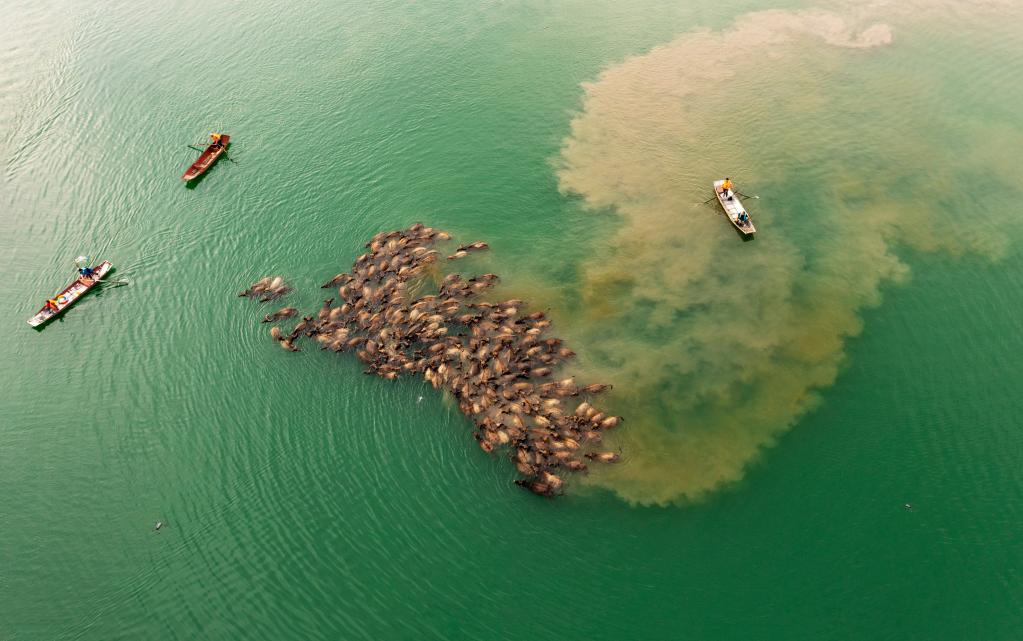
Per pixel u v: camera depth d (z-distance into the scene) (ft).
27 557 143.23
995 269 184.55
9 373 182.80
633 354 170.91
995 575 125.49
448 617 126.93
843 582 125.90
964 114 237.86
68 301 198.80
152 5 339.36
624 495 140.56
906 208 205.16
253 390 171.32
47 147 257.14
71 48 311.68
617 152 235.61
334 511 145.48
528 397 156.66
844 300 180.65
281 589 133.80
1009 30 278.05
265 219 223.10
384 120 260.01
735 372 164.86
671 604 124.88
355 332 178.29
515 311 179.52
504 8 322.55
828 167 221.87
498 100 264.72
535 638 122.93
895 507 136.46
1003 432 148.15
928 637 118.11
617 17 308.60
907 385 159.22
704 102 252.21
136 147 254.47
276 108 269.23
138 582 137.49
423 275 195.00
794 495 139.54
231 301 196.54
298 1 338.13
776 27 290.97
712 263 194.49
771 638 119.44
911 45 273.95
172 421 167.32
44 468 159.63
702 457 147.23
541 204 220.02
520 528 137.80
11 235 223.71
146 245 217.36
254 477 153.69
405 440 155.53
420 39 304.71
